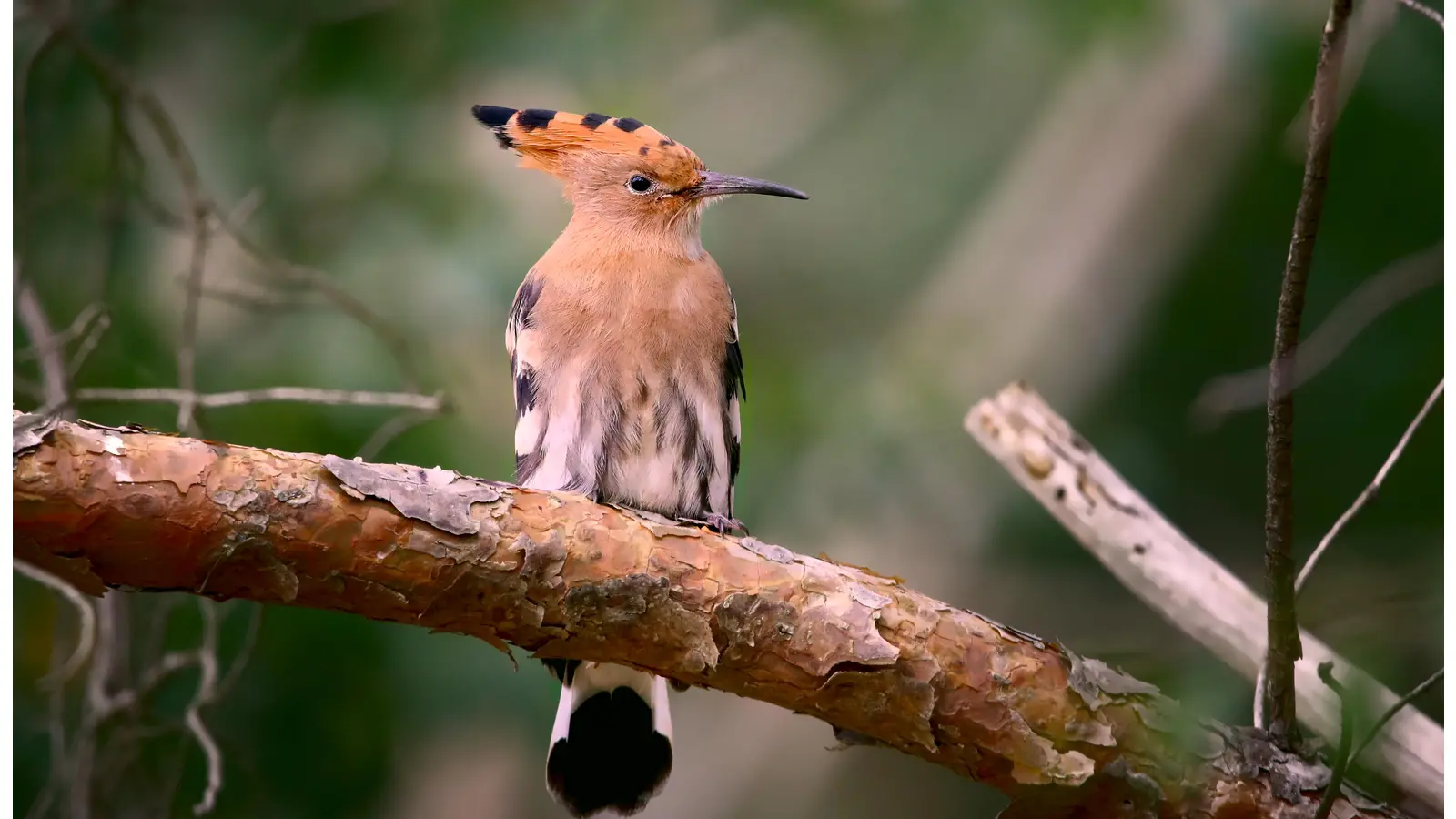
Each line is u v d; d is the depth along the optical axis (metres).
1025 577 6.08
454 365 5.98
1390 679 5.91
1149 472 6.09
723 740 6.07
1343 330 5.92
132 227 5.93
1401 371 6.05
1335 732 5.78
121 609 5.86
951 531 6.07
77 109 5.96
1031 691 5.70
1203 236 6.11
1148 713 5.70
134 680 5.91
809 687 5.70
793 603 5.69
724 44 6.16
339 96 6.02
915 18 6.09
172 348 5.95
